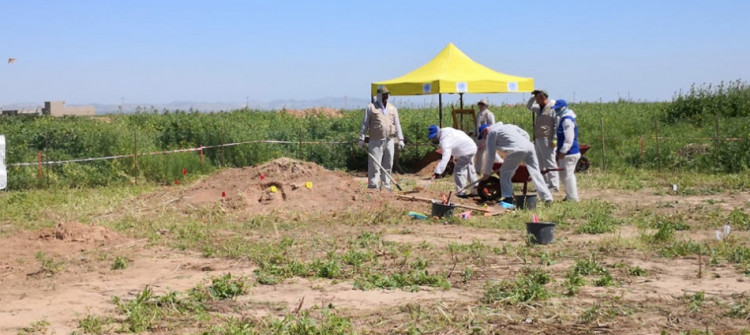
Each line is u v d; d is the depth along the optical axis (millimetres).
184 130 25656
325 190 14820
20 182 18656
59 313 7578
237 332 6668
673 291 8258
